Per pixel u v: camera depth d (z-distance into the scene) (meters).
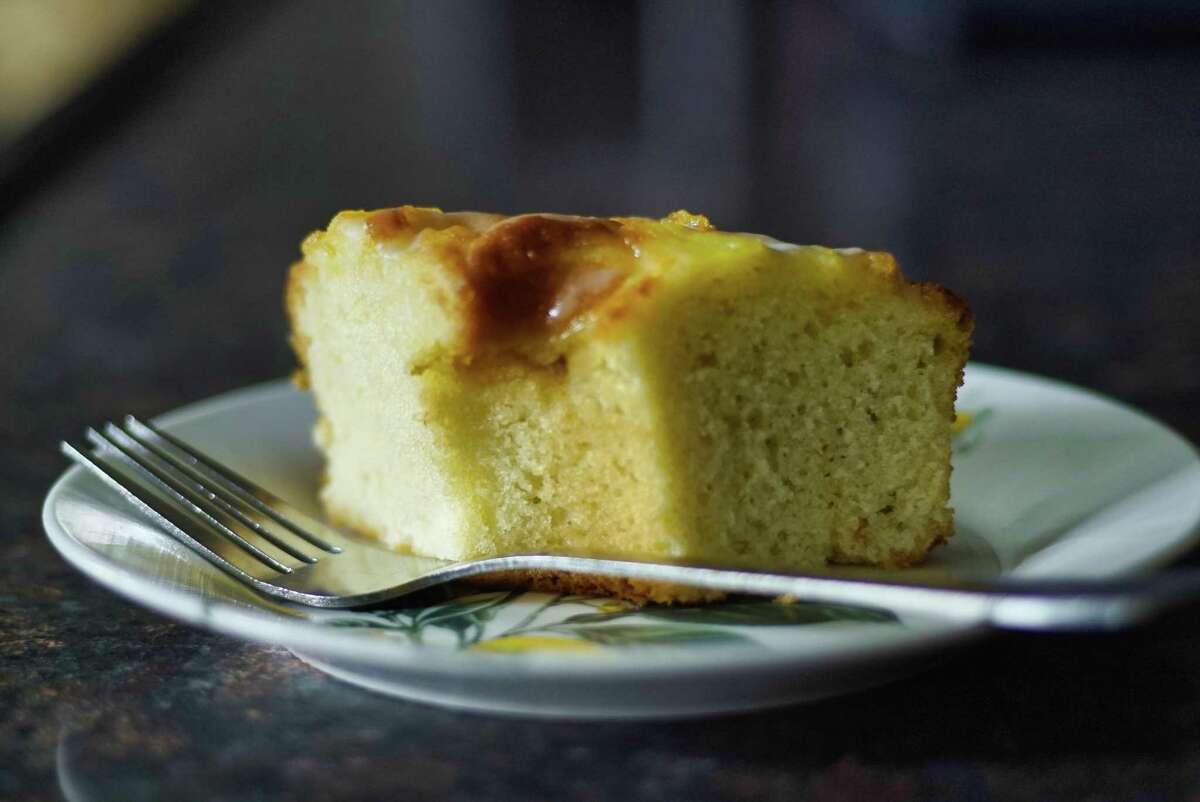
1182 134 0.90
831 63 1.16
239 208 0.81
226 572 0.30
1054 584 0.25
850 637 0.26
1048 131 0.93
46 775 0.26
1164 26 1.17
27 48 1.00
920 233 0.71
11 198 0.84
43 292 0.65
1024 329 0.52
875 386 0.31
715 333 0.30
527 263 0.31
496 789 0.26
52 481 0.39
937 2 1.17
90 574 0.29
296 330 0.37
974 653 0.29
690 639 0.27
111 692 0.28
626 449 0.30
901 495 0.32
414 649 0.26
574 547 0.31
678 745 0.26
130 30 1.10
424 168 0.91
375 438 0.34
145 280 0.67
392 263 0.32
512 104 1.11
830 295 0.31
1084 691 0.28
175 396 0.47
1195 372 0.45
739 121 1.02
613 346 0.30
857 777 0.26
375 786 0.26
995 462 0.34
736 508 0.31
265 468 0.36
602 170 0.92
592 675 0.26
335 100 1.08
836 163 0.89
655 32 1.19
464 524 0.32
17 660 0.30
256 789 0.26
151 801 0.26
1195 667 0.28
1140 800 0.25
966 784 0.26
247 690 0.28
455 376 0.31
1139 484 0.31
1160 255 0.63
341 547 0.32
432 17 1.17
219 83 1.10
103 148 0.95
